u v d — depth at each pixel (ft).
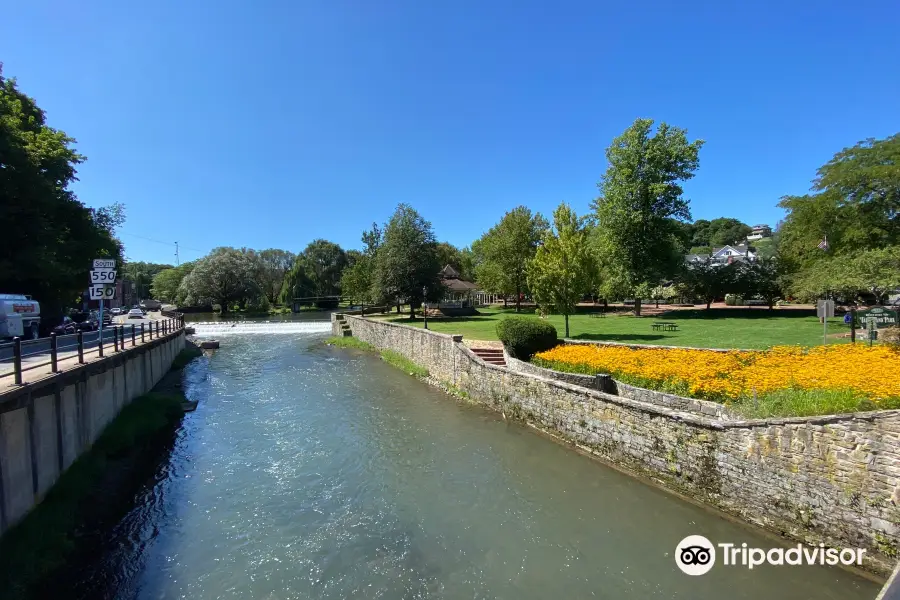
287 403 54.03
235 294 254.06
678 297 183.01
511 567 21.57
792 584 19.40
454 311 149.38
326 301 282.77
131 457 35.76
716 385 31.91
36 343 25.48
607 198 123.95
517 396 44.37
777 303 160.86
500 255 167.84
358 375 72.02
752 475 24.03
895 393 23.56
